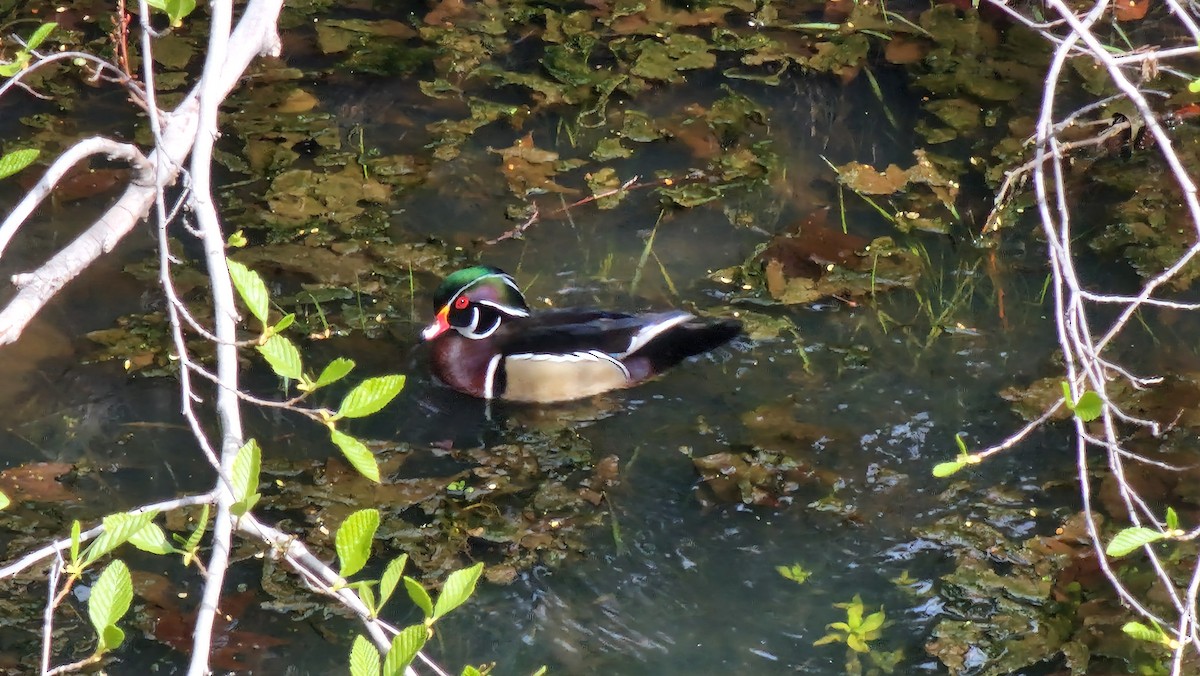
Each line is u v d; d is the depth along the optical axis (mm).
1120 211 13023
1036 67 15320
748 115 14594
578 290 12117
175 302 5043
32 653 8523
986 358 11305
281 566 9258
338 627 8867
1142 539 5402
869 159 13969
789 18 16406
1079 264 12359
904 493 10031
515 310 11438
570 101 14711
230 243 6934
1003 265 12391
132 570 9242
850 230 12852
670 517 9852
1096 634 8797
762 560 9500
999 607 9055
